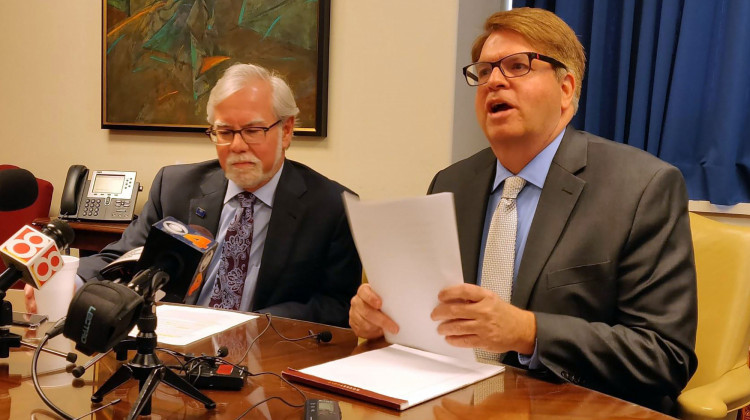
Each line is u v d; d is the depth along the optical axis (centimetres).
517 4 278
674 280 135
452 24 259
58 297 137
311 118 283
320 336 133
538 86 146
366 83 277
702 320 160
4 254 111
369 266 117
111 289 83
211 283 197
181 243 100
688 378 131
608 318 140
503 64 148
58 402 95
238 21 296
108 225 292
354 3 277
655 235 138
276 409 95
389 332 126
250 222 198
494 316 115
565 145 153
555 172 149
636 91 245
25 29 355
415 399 101
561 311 139
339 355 125
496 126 148
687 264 137
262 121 191
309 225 199
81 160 345
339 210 202
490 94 149
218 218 201
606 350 121
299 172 208
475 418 95
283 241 195
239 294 195
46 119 353
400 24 269
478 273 155
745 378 149
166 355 120
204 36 304
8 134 360
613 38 256
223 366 108
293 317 184
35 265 111
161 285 93
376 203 107
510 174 157
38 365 111
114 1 325
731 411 152
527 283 142
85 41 341
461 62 263
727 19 228
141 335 91
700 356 158
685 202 144
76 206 309
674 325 130
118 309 81
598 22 253
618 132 251
